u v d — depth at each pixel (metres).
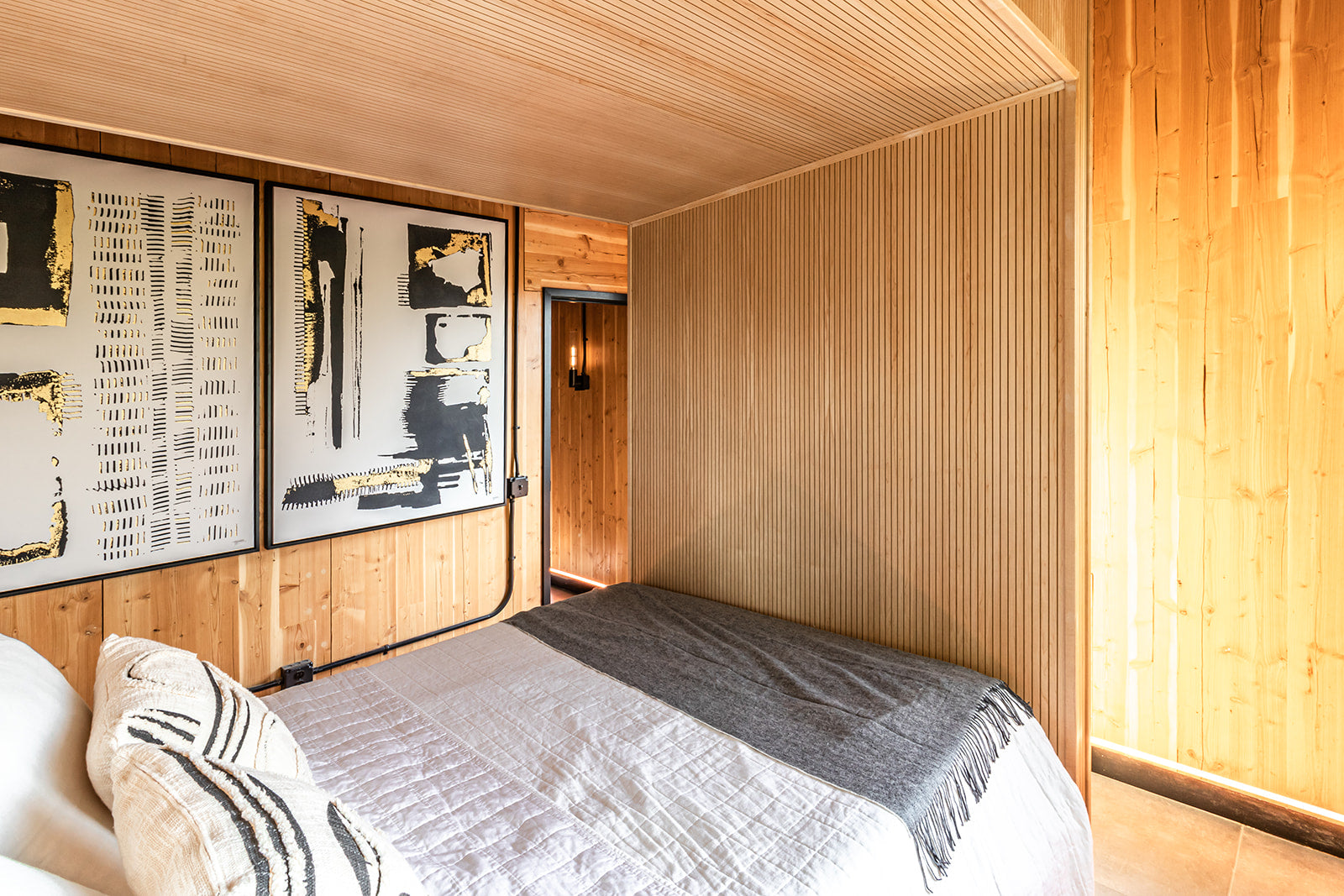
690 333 2.65
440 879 1.08
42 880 0.69
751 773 1.39
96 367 2.11
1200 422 2.32
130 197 2.14
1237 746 2.30
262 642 2.54
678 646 2.07
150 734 0.91
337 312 2.62
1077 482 1.71
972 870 1.33
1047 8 1.46
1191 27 2.27
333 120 1.83
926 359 1.96
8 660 1.01
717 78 1.59
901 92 1.68
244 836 0.70
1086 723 1.79
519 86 1.62
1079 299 1.69
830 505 2.22
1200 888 1.98
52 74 1.55
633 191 2.50
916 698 1.69
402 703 1.71
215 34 1.37
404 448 2.85
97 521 2.13
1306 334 2.12
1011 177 1.77
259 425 2.46
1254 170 2.18
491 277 3.11
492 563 3.23
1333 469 2.09
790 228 2.29
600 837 1.20
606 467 4.73
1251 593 2.25
